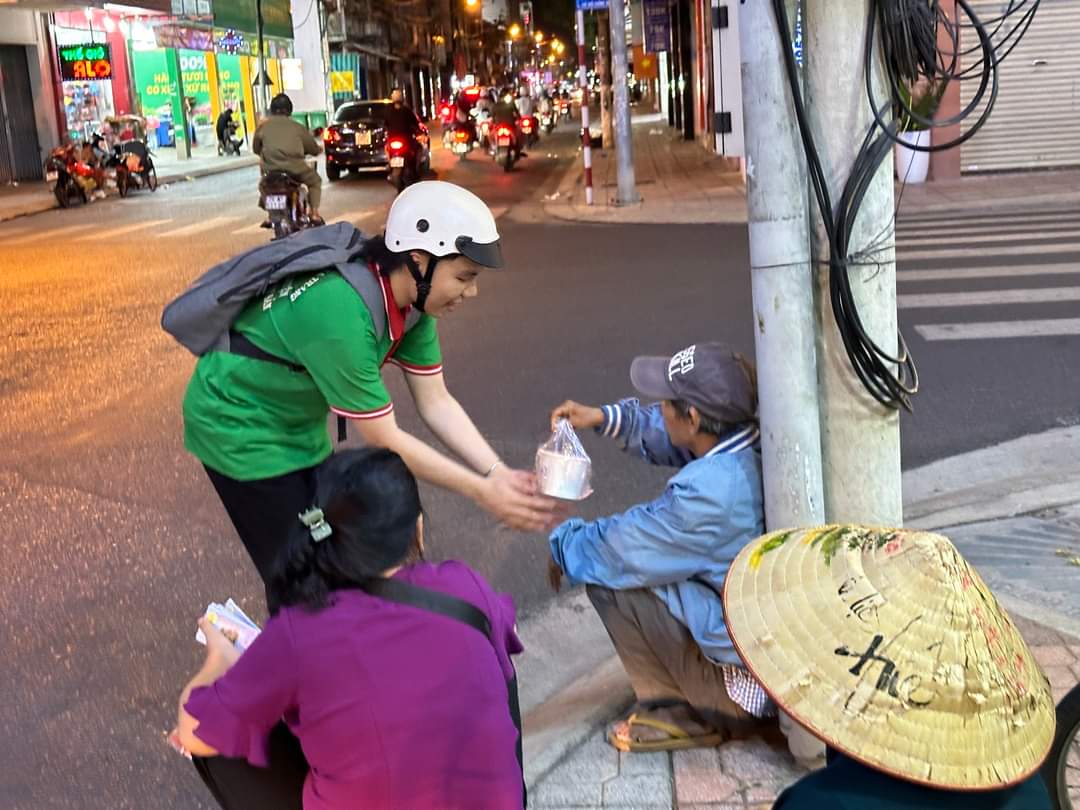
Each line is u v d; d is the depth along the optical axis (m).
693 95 35.22
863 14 3.01
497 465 3.41
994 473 5.99
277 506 3.17
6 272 14.22
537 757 3.50
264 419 3.13
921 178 18.81
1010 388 7.30
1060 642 3.98
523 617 4.77
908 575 2.01
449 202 2.97
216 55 42.75
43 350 9.69
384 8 60.22
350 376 2.97
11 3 27.25
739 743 3.51
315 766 2.29
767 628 2.07
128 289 12.57
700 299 10.51
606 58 34.94
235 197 23.86
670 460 3.85
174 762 3.80
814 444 3.18
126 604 4.95
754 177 3.05
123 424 7.51
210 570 5.26
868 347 3.13
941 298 9.75
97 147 26.06
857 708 1.95
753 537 3.31
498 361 8.62
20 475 6.59
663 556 3.32
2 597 5.04
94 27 33.84
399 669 2.22
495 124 28.94
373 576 2.25
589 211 18.42
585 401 7.52
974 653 1.95
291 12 45.22
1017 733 1.94
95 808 3.57
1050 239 12.59
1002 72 18.98
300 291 2.97
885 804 1.94
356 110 27.16
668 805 3.26
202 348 3.13
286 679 2.22
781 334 3.10
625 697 3.82
